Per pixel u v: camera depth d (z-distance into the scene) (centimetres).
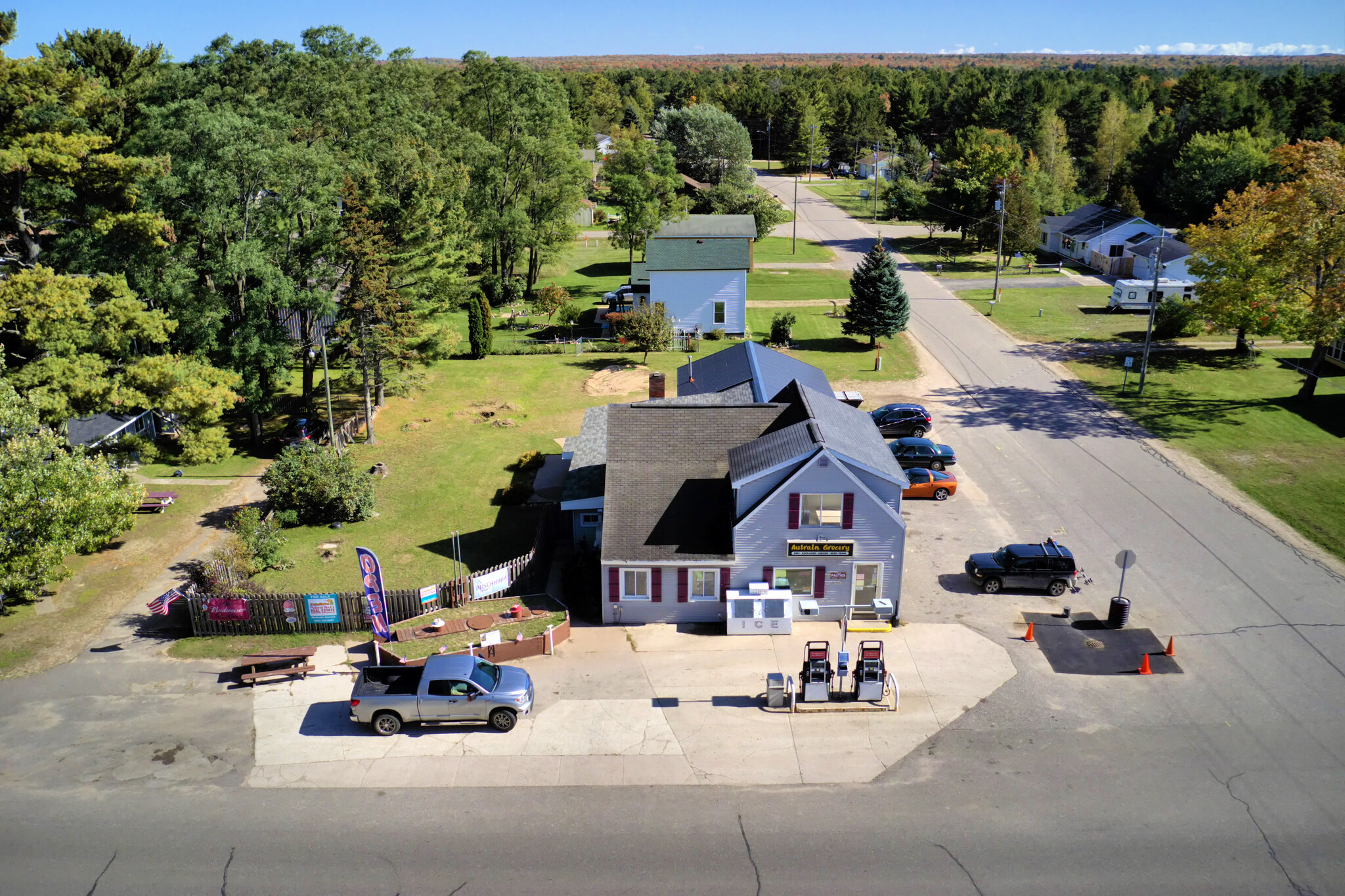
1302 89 14138
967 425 5359
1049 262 10162
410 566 3862
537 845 2311
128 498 3622
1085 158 15050
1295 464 4694
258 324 4894
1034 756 2631
